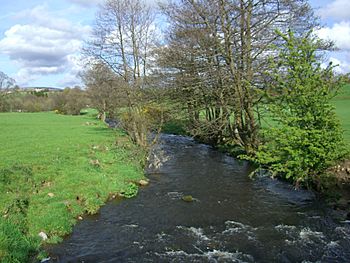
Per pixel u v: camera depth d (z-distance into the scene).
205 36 25.12
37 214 12.84
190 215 14.48
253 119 24.17
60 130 39.28
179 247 11.51
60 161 20.31
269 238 12.07
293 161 14.69
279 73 16.91
